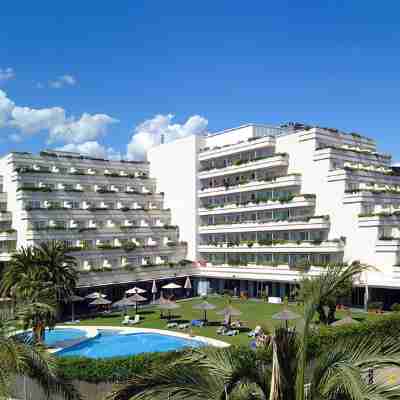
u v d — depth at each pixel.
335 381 10.05
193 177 73.50
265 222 64.25
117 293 63.78
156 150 79.75
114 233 66.75
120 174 75.00
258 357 10.98
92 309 60.44
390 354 10.31
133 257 67.00
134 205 74.00
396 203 58.72
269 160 64.00
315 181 60.19
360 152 62.53
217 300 65.44
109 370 23.42
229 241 70.12
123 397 9.97
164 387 9.87
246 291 67.62
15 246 60.53
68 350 39.88
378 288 54.06
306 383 10.96
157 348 40.31
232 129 72.56
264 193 66.44
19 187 61.97
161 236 73.00
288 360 10.61
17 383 19.98
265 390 10.51
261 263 63.78
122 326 48.16
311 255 59.62
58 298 40.12
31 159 66.25
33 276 36.88
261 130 71.00
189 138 74.44
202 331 44.31
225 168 69.88
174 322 49.16
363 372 9.97
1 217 61.75
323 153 59.31
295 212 62.34
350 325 30.55
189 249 73.75
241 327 44.62
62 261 41.16
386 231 54.12
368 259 53.62
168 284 67.44
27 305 15.69
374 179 60.06
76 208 64.31
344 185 56.88
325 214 58.72
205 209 72.38
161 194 77.94
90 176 70.50
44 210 60.69
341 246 55.94
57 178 66.56
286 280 60.25
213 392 9.88
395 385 9.71
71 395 16.05
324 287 10.52
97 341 43.25
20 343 14.72
